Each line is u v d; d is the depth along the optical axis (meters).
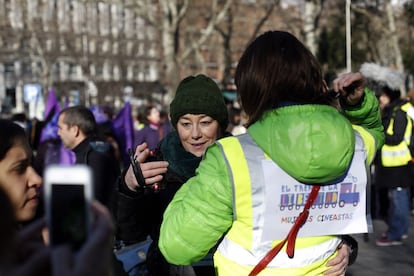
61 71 46.88
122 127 8.53
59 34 42.56
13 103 51.19
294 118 1.87
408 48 27.64
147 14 21.56
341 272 2.09
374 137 2.19
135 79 48.62
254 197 1.89
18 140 1.89
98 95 43.44
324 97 2.05
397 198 7.13
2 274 0.81
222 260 2.00
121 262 2.59
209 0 29.89
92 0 21.84
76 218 0.88
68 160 4.80
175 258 2.00
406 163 7.07
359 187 2.04
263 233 1.91
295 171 1.86
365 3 25.47
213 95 2.79
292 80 1.98
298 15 29.50
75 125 4.82
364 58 25.59
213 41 40.34
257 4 33.97
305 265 1.98
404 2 25.73
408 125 7.06
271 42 2.03
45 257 0.81
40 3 40.59
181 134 2.78
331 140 1.84
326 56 25.59
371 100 2.27
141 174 2.25
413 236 7.62
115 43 47.78
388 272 6.04
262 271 1.95
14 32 40.59
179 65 23.22
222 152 1.92
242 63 2.08
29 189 1.93
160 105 34.91
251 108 2.03
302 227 1.96
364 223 2.05
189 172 2.56
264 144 1.89
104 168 4.58
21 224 1.93
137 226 2.42
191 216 1.94
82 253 0.81
